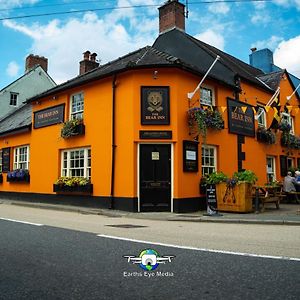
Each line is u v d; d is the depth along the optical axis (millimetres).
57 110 16234
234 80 15992
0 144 21062
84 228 8789
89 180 14305
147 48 15328
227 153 15031
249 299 3746
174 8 18984
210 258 5512
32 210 13953
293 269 4883
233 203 12227
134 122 12805
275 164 18766
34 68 28422
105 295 3875
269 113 18531
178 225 9625
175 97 12867
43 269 4898
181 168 12680
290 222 9734
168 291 4000
